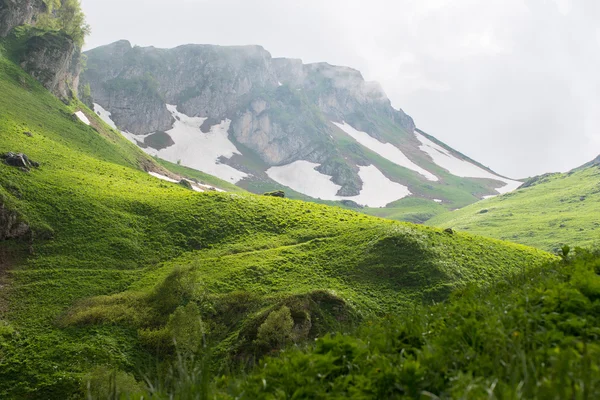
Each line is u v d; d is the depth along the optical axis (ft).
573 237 554.05
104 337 154.81
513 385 15.87
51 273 215.31
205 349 24.00
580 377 15.26
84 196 285.02
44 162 316.40
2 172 268.21
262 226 299.99
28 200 257.75
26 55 471.62
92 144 441.27
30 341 155.12
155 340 149.48
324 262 233.55
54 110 453.99
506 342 19.81
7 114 370.73
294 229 297.74
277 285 205.36
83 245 242.78
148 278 220.02
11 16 489.67
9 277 207.82
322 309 164.04
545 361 18.20
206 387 20.57
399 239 238.68
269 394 19.38
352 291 199.11
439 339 22.00
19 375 135.64
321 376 20.22
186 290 182.29
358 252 238.27
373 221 314.35
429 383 18.61
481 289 36.09
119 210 286.87
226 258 243.19
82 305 183.42
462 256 239.91
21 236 232.73
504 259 254.47
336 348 22.76
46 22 540.93
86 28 597.11
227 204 320.91
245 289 198.59
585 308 22.75
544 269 37.24
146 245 260.21
